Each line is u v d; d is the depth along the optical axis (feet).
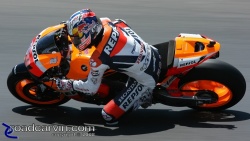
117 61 59.98
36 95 68.49
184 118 67.92
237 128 64.90
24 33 99.66
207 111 69.92
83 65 62.23
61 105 71.51
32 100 69.31
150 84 63.10
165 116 68.59
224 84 65.10
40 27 103.09
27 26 103.30
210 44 64.59
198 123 66.28
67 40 62.95
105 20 62.59
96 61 59.26
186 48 64.95
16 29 101.50
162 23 107.34
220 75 64.85
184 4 121.49
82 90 61.62
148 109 71.05
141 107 71.82
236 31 105.09
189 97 64.23
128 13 112.37
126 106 63.10
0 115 67.62
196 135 62.80
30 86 67.62
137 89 63.16
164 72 64.59
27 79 66.85
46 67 61.93
